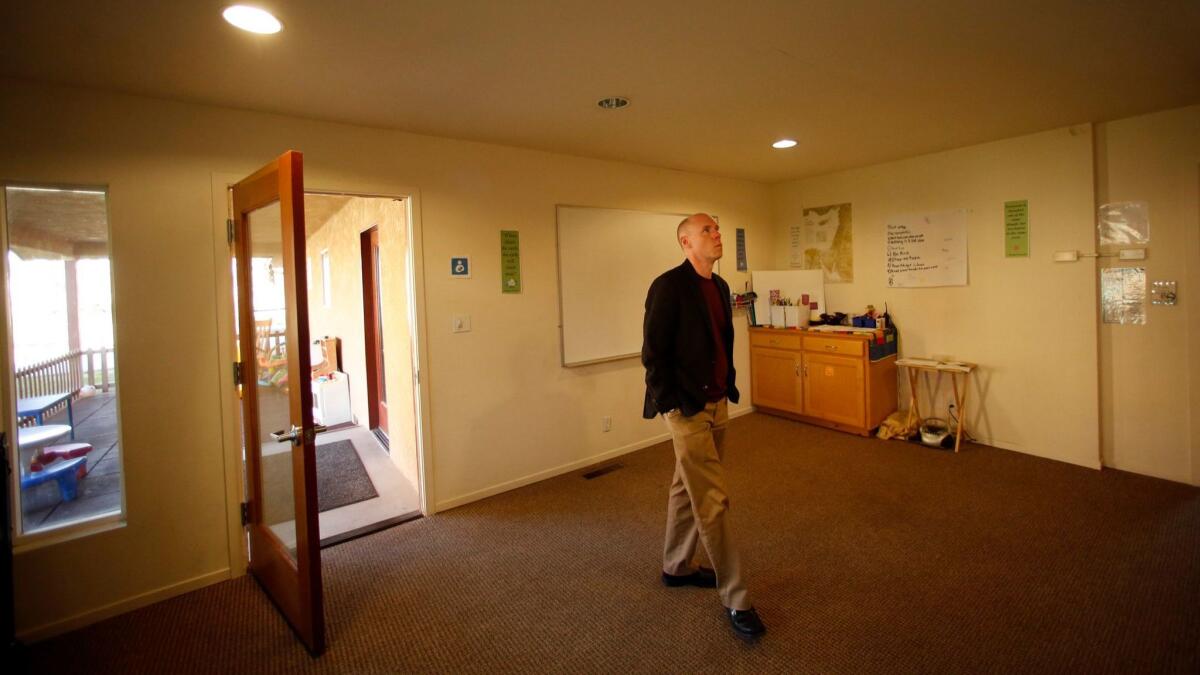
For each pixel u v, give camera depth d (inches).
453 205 130.9
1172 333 131.0
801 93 107.3
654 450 171.9
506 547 112.7
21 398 98.5
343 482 153.3
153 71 84.6
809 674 73.7
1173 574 93.4
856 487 135.5
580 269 155.3
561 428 153.3
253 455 100.7
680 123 125.0
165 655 82.1
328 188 113.5
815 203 200.4
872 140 147.4
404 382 150.0
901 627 82.6
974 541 107.3
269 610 93.5
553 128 125.2
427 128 121.5
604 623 86.8
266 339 96.9
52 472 96.1
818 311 198.7
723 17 75.5
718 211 194.4
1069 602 87.0
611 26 76.7
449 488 132.3
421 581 100.6
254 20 70.4
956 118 128.6
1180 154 126.5
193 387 99.2
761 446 168.9
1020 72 99.7
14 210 89.9
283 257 80.7
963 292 164.9
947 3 73.8
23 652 78.9
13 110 84.4
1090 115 130.5
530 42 80.9
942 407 173.0
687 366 84.0
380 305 187.5
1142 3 74.8
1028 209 149.6
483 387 137.3
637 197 169.6
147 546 95.7
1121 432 140.3
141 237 94.2
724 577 83.0
